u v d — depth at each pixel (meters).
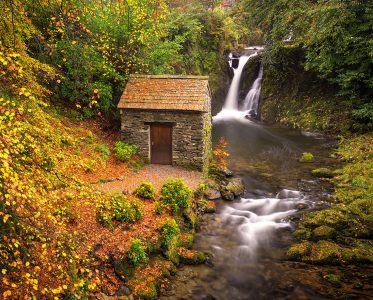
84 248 9.27
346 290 9.96
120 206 11.11
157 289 9.65
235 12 35.28
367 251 11.64
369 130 23.69
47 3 10.20
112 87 18.47
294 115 29.48
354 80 23.75
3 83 8.72
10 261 6.81
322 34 21.22
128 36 17.86
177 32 27.36
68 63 14.31
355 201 14.67
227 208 15.03
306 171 19.55
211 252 11.88
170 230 11.08
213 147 23.55
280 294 9.93
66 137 8.96
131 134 16.78
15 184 5.71
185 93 16.38
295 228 13.50
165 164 17.11
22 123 6.90
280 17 25.30
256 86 33.47
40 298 7.12
